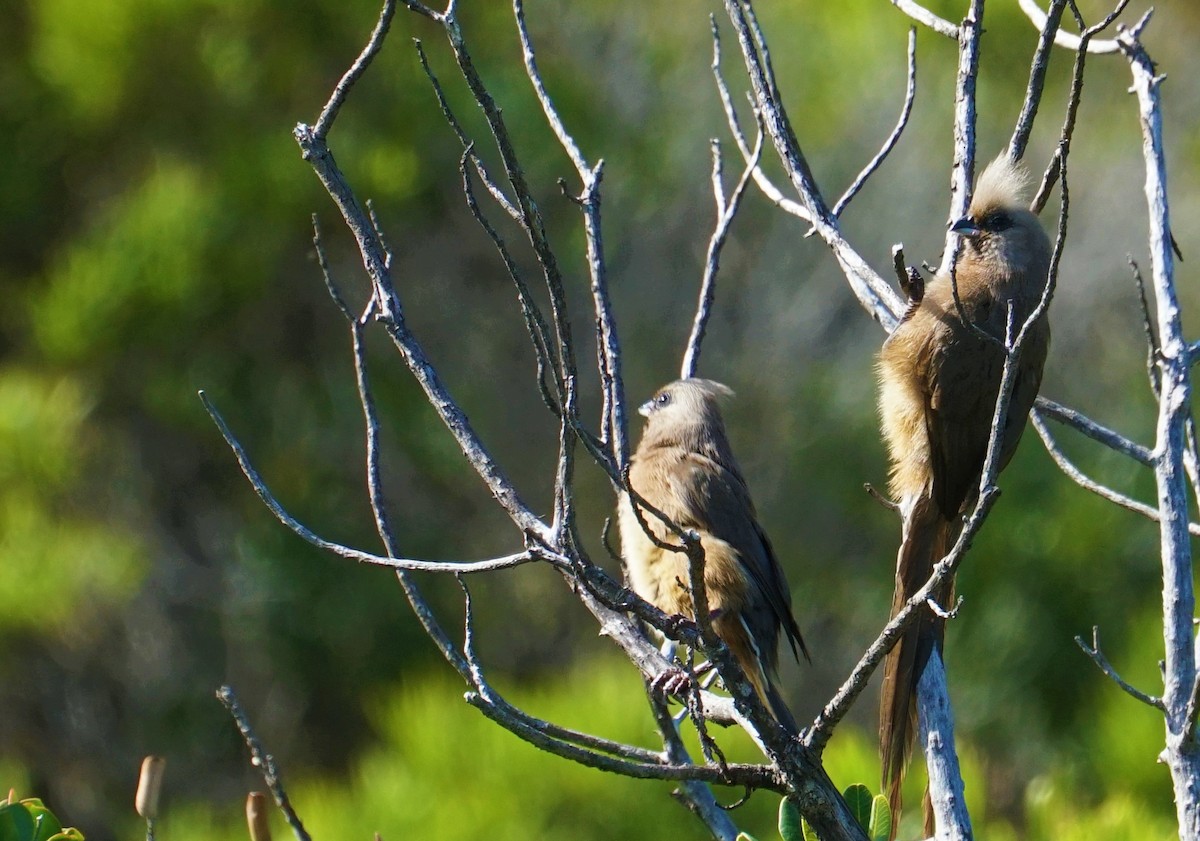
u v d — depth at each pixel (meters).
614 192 15.75
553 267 4.19
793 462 15.65
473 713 9.61
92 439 14.34
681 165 16.47
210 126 14.31
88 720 14.65
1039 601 14.09
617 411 5.40
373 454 5.30
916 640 5.70
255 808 4.36
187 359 14.34
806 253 16.72
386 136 14.33
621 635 5.33
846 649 15.46
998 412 4.26
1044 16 6.15
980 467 6.64
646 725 9.24
